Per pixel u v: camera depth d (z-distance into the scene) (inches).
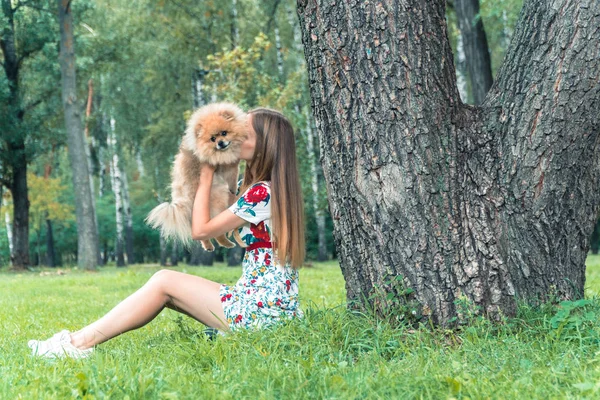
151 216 150.0
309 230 1277.1
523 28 145.9
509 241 140.3
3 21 810.8
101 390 102.9
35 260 1599.4
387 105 138.2
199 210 143.6
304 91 826.8
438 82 140.6
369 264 143.4
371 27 137.7
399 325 137.7
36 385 110.0
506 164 143.1
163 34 908.0
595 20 134.2
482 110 148.9
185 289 143.3
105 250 1657.2
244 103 673.0
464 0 538.6
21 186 911.0
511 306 138.6
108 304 293.0
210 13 753.0
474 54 538.0
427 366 114.5
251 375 110.0
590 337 125.4
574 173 142.6
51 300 319.6
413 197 138.3
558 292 142.1
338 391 101.9
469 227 139.5
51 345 140.3
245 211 139.0
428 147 138.6
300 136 762.8
